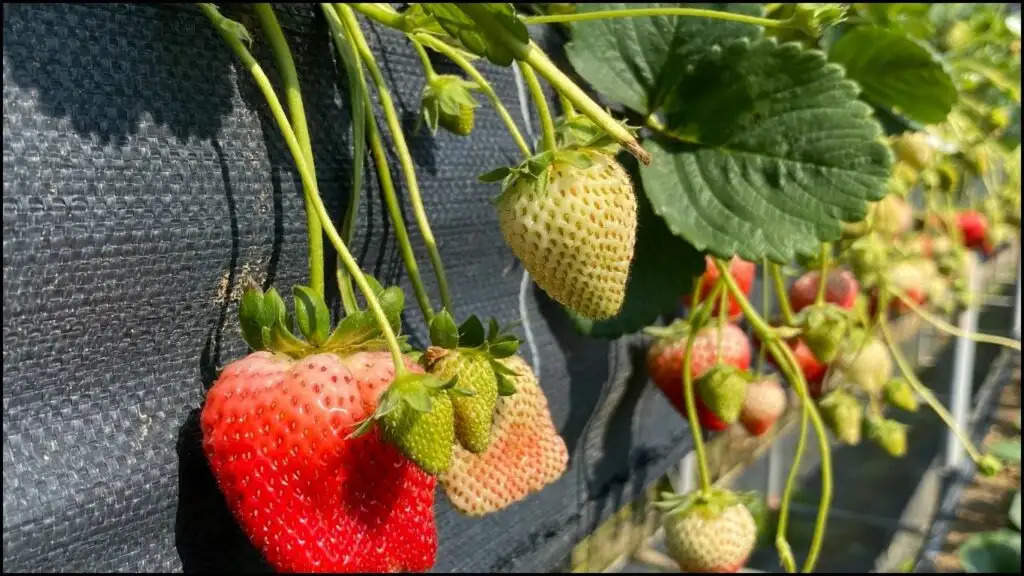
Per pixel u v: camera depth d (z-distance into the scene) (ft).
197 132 0.61
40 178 0.52
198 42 0.61
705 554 1.07
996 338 1.53
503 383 0.62
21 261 0.52
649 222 1.01
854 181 0.88
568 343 1.11
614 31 0.97
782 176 0.91
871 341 1.47
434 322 0.60
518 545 1.04
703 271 1.03
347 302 0.62
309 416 0.54
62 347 0.54
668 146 0.96
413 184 0.70
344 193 0.72
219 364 0.64
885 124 1.34
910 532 2.57
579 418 1.15
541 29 1.00
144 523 0.59
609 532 1.50
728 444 1.88
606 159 0.63
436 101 0.76
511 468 0.70
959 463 2.79
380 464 0.56
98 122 0.55
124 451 0.58
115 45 0.56
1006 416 3.79
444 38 0.75
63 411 0.55
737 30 0.95
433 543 0.62
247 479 0.54
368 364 0.57
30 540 0.53
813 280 1.49
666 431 1.45
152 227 0.58
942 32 1.95
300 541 0.55
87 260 0.55
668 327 1.23
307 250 0.69
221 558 0.67
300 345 0.56
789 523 2.60
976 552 2.23
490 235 0.93
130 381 0.58
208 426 0.55
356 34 0.67
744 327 1.73
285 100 0.67
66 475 0.55
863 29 1.22
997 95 2.12
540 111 0.62
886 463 2.96
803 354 1.34
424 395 0.50
